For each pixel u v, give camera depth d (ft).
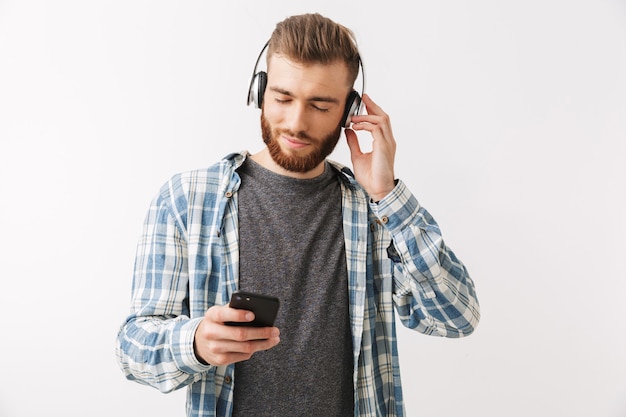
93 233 6.12
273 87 3.25
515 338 6.48
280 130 3.29
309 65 3.18
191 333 2.86
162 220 3.43
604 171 6.38
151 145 6.08
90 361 6.20
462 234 6.32
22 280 6.11
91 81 6.05
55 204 6.08
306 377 3.29
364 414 3.56
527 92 6.27
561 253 6.41
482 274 6.38
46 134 6.04
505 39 6.24
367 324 3.63
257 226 3.46
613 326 6.51
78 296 6.15
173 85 6.06
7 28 5.97
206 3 6.03
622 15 6.26
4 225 6.07
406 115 6.18
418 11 6.14
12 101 6.00
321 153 3.40
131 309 3.34
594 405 6.57
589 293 6.48
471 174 6.27
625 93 6.34
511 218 6.34
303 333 3.34
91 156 6.08
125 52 6.04
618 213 6.41
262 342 2.66
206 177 3.54
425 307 3.66
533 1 6.24
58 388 6.19
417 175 6.23
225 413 3.26
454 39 6.19
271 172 3.55
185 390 6.29
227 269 3.39
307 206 3.56
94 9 6.02
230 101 6.08
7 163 6.03
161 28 6.04
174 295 3.34
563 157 6.34
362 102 3.70
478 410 6.50
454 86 6.21
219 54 6.06
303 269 3.43
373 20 6.12
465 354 6.45
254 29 6.06
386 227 3.57
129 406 6.26
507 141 6.28
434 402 6.47
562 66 6.29
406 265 3.56
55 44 6.02
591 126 6.35
